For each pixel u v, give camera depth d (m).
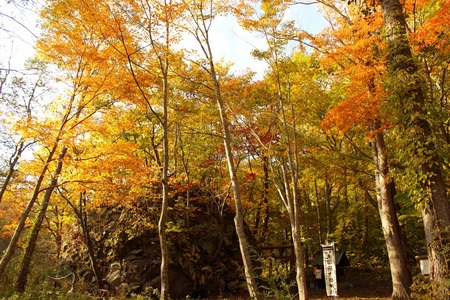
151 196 14.55
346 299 12.97
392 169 10.20
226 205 17.95
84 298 11.11
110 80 9.91
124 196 11.80
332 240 20.81
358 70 9.41
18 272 12.37
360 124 10.83
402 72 6.59
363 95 9.18
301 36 11.56
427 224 6.12
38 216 12.76
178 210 15.91
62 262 16.19
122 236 14.55
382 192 11.62
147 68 10.80
